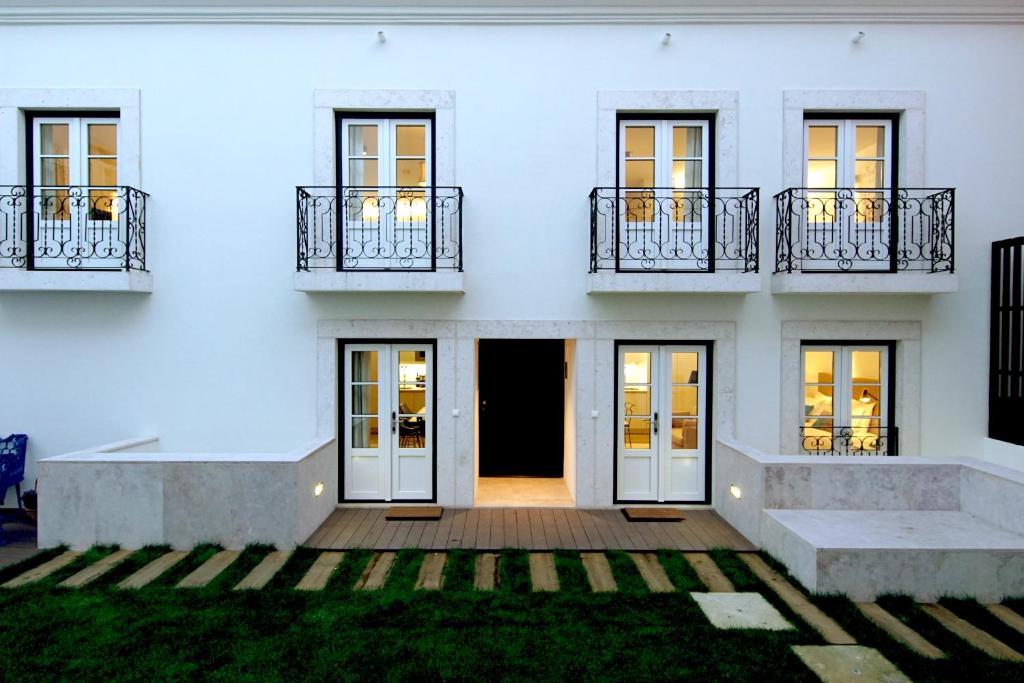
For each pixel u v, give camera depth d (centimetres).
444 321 588
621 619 370
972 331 590
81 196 569
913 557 398
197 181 587
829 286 555
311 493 514
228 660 324
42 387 585
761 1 577
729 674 314
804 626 362
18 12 578
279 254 589
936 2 580
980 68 590
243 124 588
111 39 584
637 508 587
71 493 479
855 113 596
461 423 591
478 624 362
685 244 594
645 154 602
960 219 589
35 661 321
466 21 584
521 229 590
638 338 589
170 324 586
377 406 602
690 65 588
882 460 498
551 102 589
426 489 604
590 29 588
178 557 462
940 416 591
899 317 586
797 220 589
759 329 586
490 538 505
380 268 588
